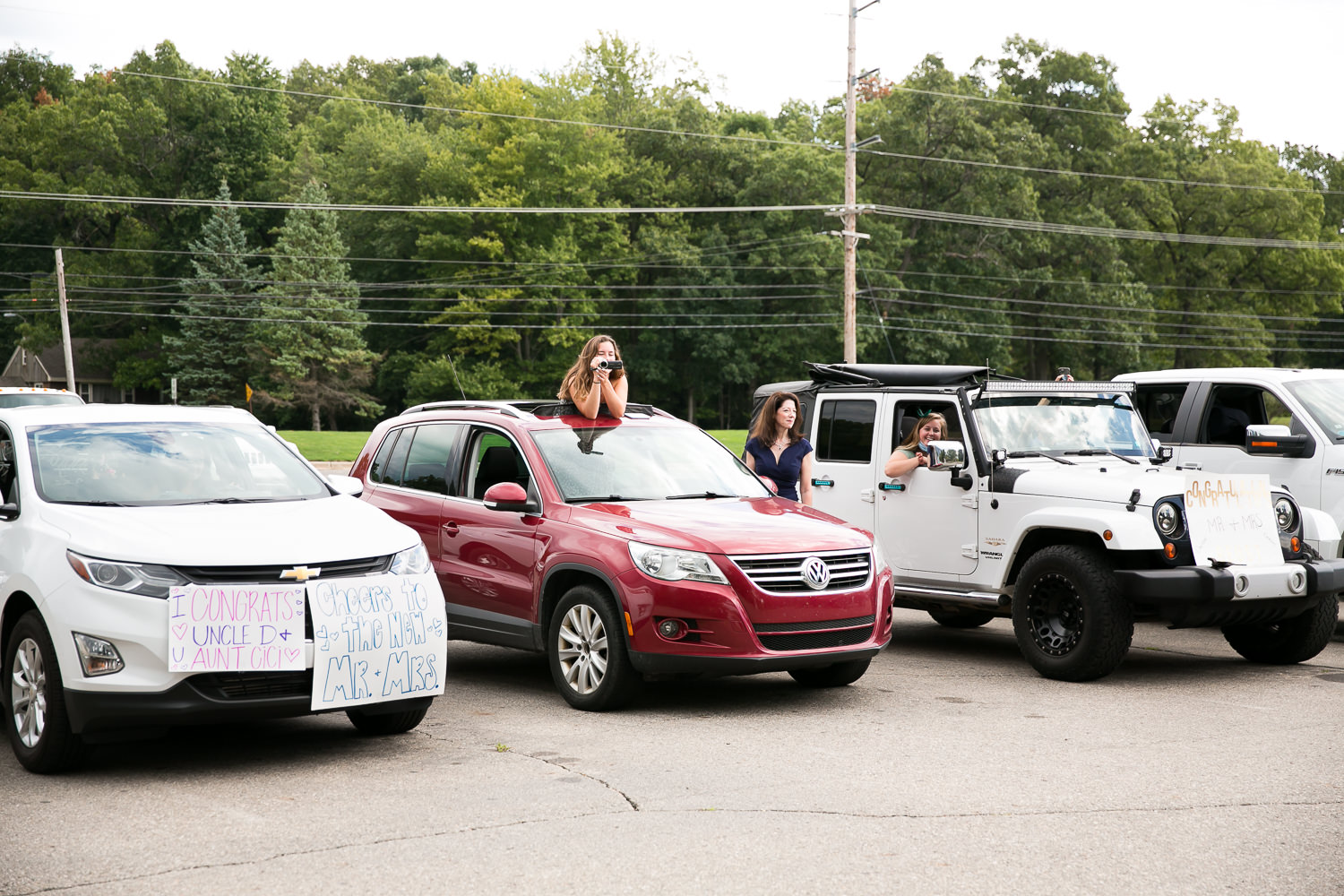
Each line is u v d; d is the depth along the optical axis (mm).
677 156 78938
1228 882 4449
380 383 76875
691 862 4664
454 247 71062
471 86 75312
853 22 35469
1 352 78750
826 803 5504
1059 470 9062
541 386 75062
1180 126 75500
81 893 4355
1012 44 73625
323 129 88812
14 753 6477
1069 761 6309
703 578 7293
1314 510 9742
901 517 9867
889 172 70250
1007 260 71062
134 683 5828
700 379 77250
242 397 73000
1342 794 5668
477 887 4391
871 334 69375
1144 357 76188
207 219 78250
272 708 5992
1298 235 74375
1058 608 8766
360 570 6379
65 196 50188
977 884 4414
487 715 7551
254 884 4438
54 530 6297
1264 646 9422
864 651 7684
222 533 6250
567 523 7902
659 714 7555
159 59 83312
